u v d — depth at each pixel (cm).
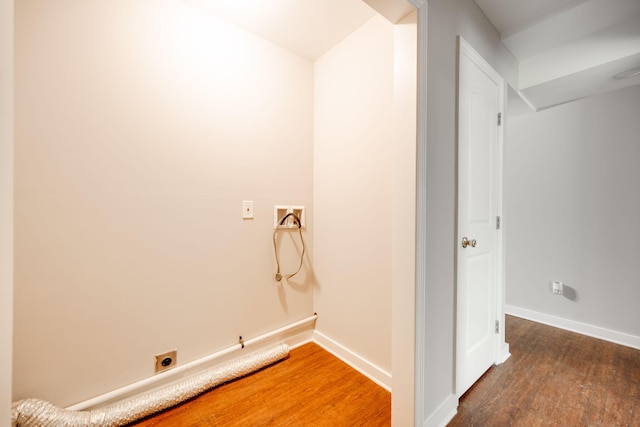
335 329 192
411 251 109
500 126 179
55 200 115
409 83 110
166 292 145
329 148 196
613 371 168
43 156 113
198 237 156
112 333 130
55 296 116
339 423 127
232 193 169
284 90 193
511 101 229
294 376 164
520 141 262
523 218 260
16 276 108
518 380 160
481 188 159
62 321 118
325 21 165
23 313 110
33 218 111
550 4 152
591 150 221
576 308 229
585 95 225
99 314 126
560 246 238
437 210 122
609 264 212
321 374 166
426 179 113
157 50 140
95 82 124
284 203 194
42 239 113
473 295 154
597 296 218
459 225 137
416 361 109
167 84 144
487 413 133
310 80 208
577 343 207
